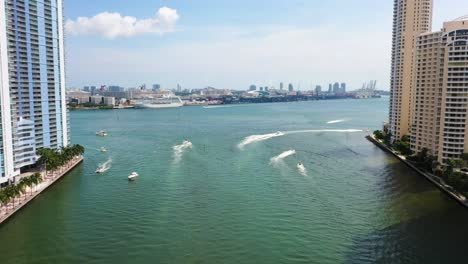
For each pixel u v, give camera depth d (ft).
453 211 504.02
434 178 651.25
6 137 611.06
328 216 481.87
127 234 430.61
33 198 558.97
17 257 382.22
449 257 377.30
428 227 450.30
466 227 450.30
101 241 414.21
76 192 593.83
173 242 408.26
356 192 584.81
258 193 572.92
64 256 382.63
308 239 415.44
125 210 506.89
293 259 371.97
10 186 533.96
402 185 625.41
